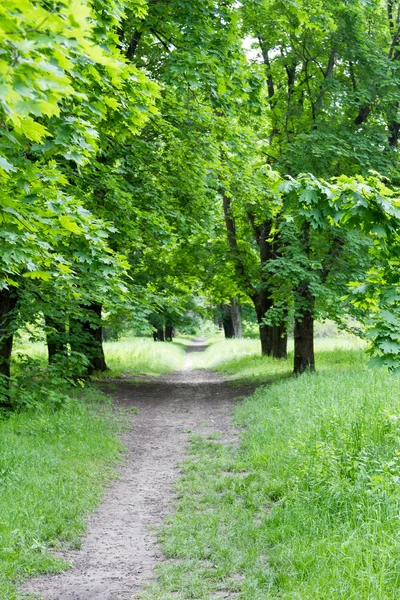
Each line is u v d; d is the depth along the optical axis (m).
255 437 9.27
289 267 14.15
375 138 15.48
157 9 10.53
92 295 10.15
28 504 6.14
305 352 16.66
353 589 3.93
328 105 16.19
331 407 8.50
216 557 5.16
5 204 4.56
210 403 15.04
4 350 11.18
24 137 3.66
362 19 15.83
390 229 4.07
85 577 4.97
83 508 6.61
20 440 8.33
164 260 19.45
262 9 14.41
